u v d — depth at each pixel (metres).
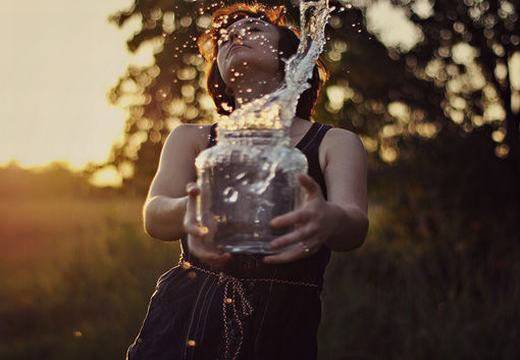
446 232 5.96
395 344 4.93
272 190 1.49
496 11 6.15
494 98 6.30
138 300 5.48
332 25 5.86
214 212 1.49
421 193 6.39
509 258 5.62
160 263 5.87
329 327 5.05
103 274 6.19
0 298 6.25
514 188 6.17
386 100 6.50
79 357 5.24
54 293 6.29
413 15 6.21
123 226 6.98
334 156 1.86
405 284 5.59
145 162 6.91
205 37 2.17
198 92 6.27
